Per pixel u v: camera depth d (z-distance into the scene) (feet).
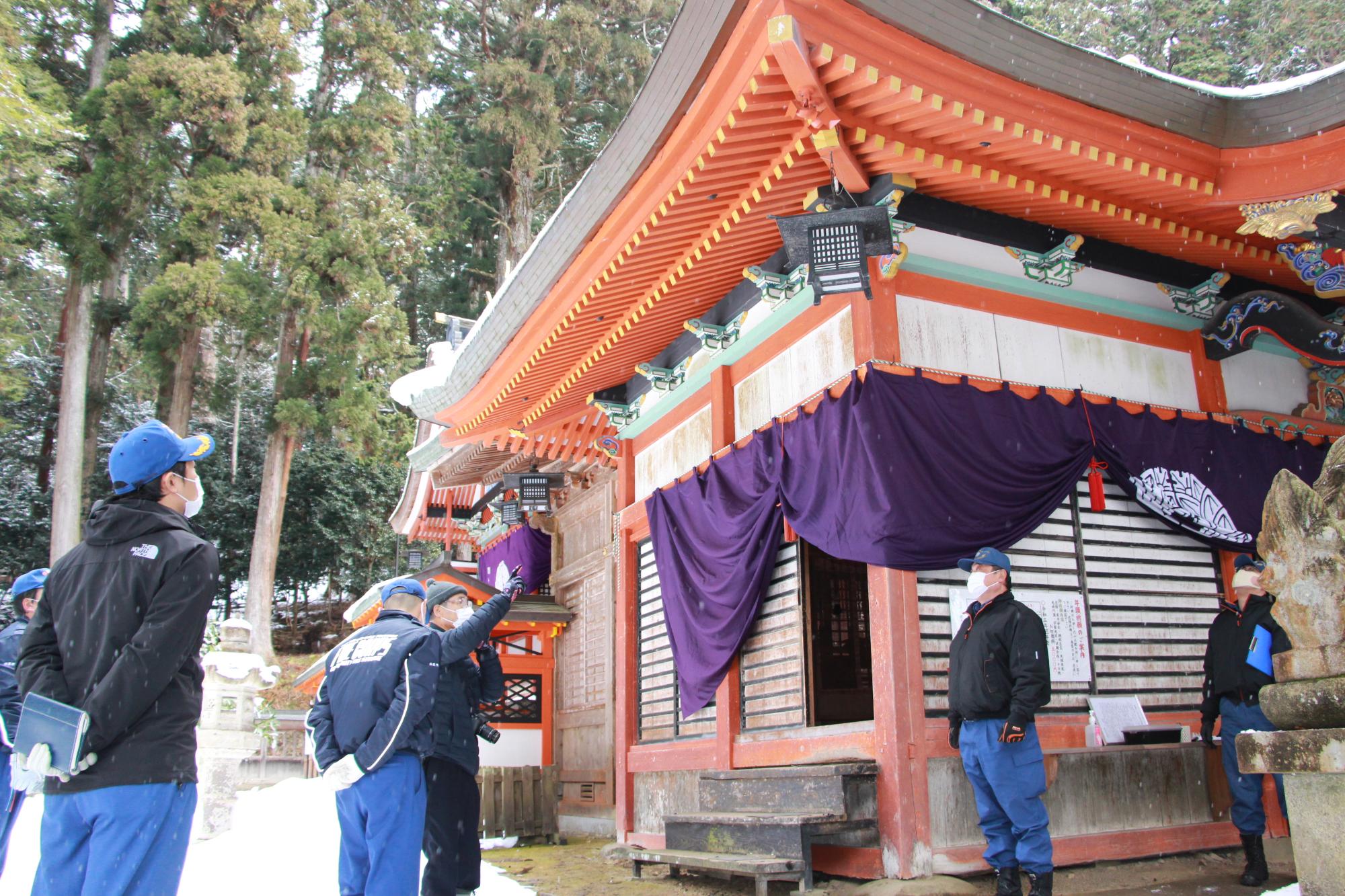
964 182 20.07
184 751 10.15
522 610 42.22
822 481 21.34
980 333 21.97
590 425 36.42
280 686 88.43
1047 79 17.54
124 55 102.42
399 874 13.16
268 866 22.52
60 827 9.68
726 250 23.49
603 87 130.82
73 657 10.09
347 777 12.96
